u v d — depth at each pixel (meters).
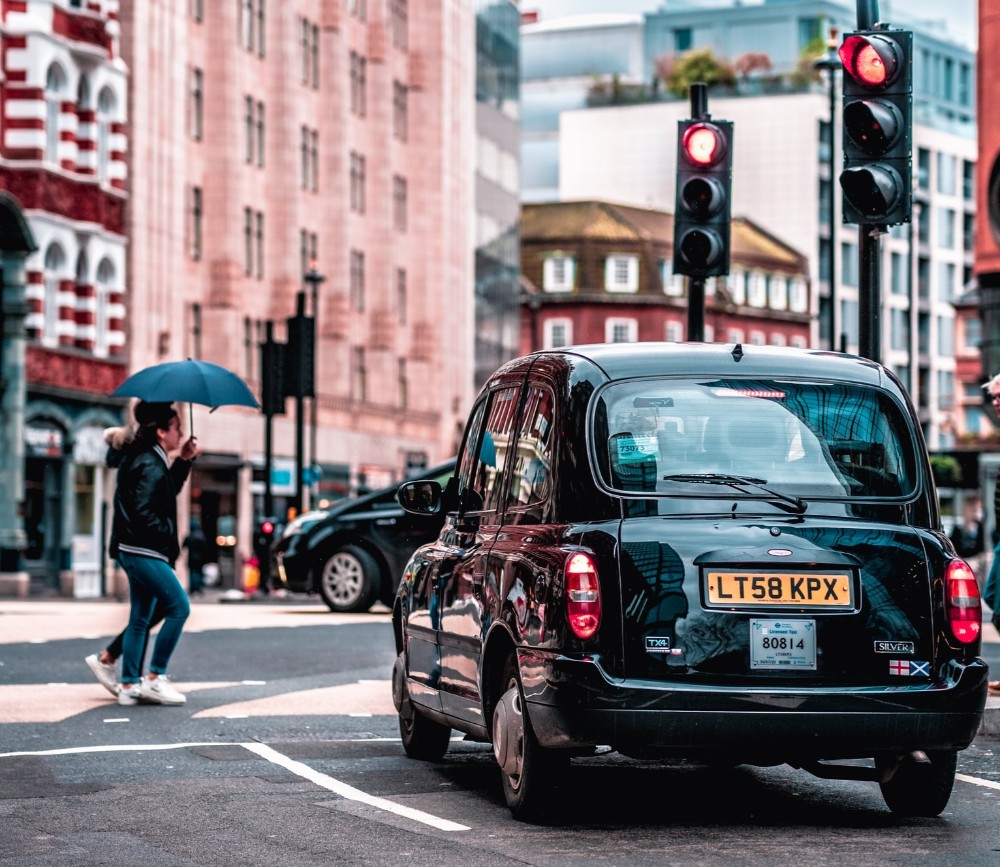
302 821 9.73
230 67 62.03
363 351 74.31
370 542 27.59
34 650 20.69
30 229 48.12
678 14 147.75
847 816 9.99
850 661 9.37
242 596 42.88
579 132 138.88
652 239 122.19
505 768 9.79
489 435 11.08
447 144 82.06
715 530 9.38
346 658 20.02
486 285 89.19
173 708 15.09
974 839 9.25
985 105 55.59
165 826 9.58
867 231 13.32
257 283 64.81
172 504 15.46
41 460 50.25
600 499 9.52
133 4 54.91
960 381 131.00
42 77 49.22
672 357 9.97
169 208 57.12
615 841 9.13
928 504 9.78
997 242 56.12
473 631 10.41
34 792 10.67
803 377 9.96
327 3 70.88
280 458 65.00
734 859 8.62
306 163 69.38
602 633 9.23
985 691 9.52
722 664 9.25
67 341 50.91
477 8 87.56
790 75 132.25
